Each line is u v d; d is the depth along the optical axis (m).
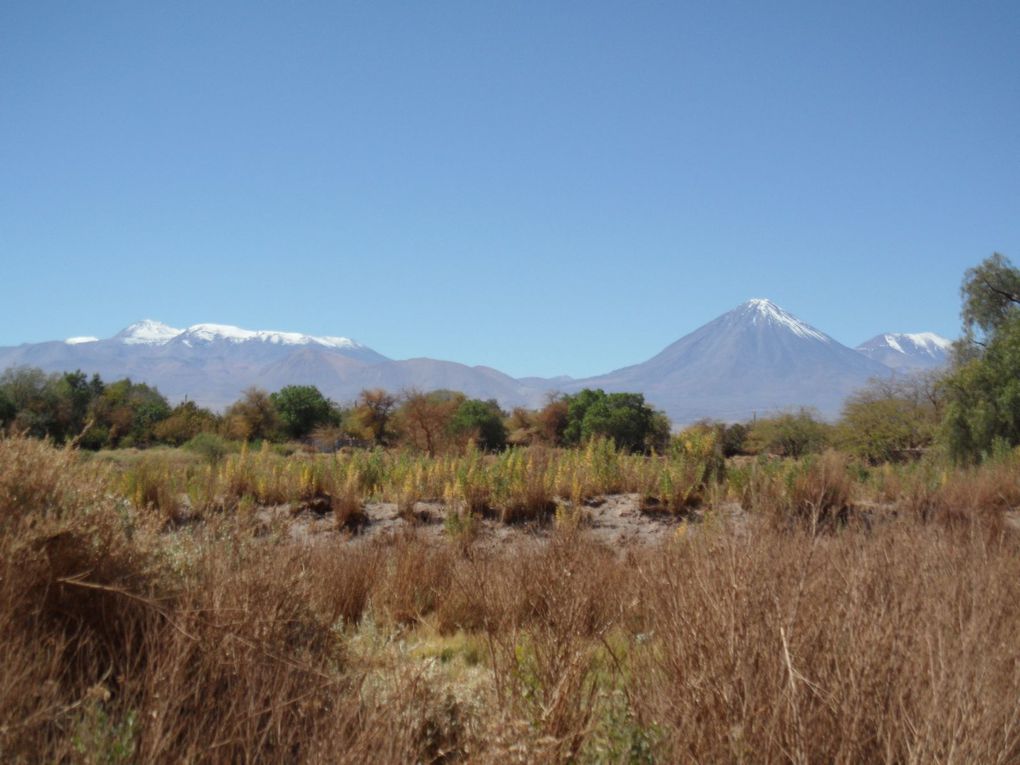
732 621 3.36
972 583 4.28
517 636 4.66
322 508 12.70
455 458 15.29
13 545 3.67
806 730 2.94
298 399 51.75
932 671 3.06
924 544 4.79
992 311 38.00
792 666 3.16
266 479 13.43
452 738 3.64
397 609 6.75
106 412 43.69
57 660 3.32
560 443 51.22
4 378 41.34
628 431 48.75
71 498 4.20
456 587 6.90
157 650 3.59
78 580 3.90
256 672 3.47
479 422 46.94
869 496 11.92
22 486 4.08
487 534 11.18
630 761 3.34
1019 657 3.54
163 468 13.08
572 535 7.70
